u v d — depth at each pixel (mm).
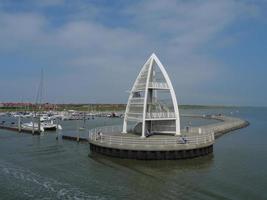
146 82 47344
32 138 68938
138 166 39250
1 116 165750
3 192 29531
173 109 50250
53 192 29422
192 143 44125
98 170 37500
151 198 27391
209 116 167125
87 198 27703
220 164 40656
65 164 41094
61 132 82062
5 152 50656
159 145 42156
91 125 112438
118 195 28344
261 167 38812
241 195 27734
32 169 38438
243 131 87125
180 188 30000
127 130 56438
